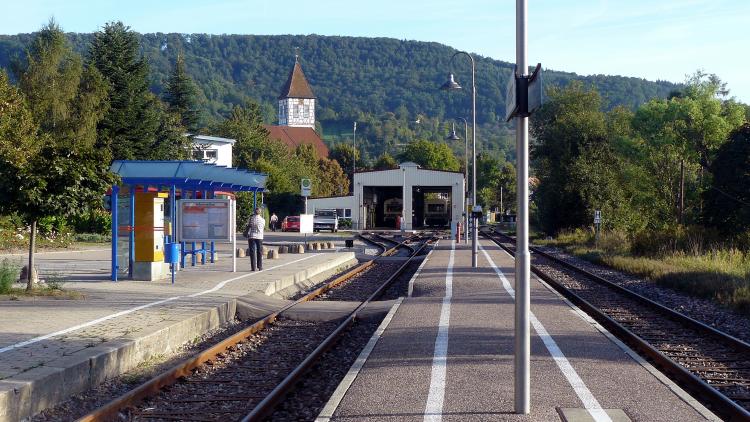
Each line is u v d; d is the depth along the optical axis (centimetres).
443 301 1727
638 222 5209
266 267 2598
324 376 1074
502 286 2088
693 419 748
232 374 1081
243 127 10038
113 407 839
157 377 963
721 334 1349
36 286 1695
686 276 2378
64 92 5516
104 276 2138
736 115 5156
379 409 791
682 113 5047
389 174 8388
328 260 2997
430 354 1076
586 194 5381
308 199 8394
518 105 765
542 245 5103
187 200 2212
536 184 7500
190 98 7694
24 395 823
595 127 5828
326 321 1642
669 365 1074
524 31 776
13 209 1602
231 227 2222
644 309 1795
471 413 772
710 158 5078
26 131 3691
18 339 1123
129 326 1255
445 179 8344
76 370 942
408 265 3278
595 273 2883
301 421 838
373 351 1105
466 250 3897
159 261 2086
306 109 18862
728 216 3653
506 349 1112
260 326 1479
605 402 810
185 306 1534
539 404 802
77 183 1589
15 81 5694
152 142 6128
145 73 6041
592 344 1147
